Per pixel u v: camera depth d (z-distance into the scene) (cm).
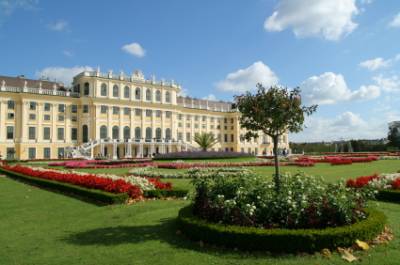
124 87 6775
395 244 639
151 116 7112
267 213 671
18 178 2122
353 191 771
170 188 1284
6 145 5578
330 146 8950
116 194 1160
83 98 6294
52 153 5991
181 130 7931
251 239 608
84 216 970
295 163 3034
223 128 8881
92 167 2955
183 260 582
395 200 1108
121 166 3014
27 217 975
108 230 800
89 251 645
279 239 596
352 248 605
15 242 719
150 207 1066
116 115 6619
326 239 593
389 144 7500
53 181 1625
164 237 722
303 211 658
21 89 5722
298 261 557
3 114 5588
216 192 777
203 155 3938
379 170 2383
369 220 672
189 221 706
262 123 905
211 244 653
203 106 8450
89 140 6159
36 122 5853
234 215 677
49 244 699
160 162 3528
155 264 567
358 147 7919
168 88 7438
